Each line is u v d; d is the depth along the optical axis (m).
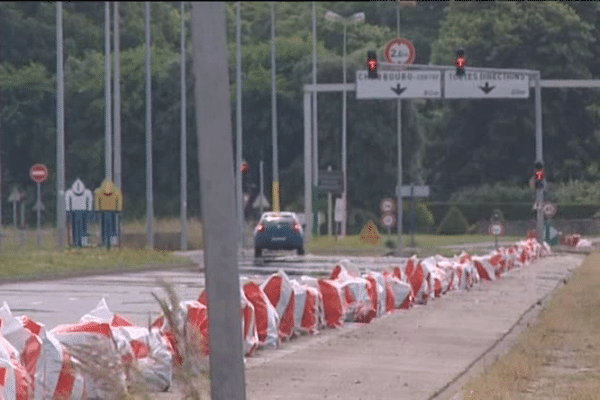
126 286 106.38
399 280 87.69
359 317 73.75
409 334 66.38
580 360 56.91
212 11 23.66
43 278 118.44
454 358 55.47
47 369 34.94
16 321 34.75
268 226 184.50
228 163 23.92
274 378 47.47
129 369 31.95
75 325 37.31
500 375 49.28
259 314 58.22
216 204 23.91
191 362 31.28
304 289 65.31
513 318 77.88
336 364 52.31
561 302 94.88
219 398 24.31
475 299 97.31
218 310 24.17
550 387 47.25
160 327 43.56
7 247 171.12
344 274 75.25
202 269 142.62
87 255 143.25
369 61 180.00
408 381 47.25
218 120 23.77
